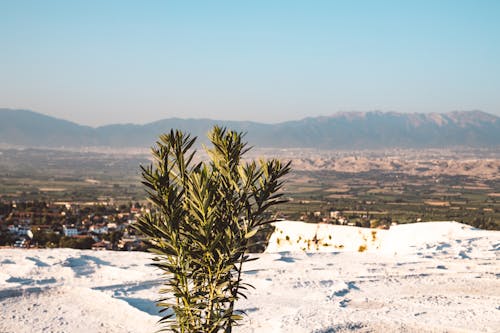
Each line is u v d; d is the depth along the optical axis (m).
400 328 5.54
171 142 3.97
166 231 3.86
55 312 6.22
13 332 5.55
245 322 5.85
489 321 5.88
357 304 6.70
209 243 3.77
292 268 8.96
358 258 10.21
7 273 8.32
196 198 3.75
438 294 7.28
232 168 4.07
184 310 3.92
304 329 5.40
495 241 11.77
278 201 4.04
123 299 6.51
